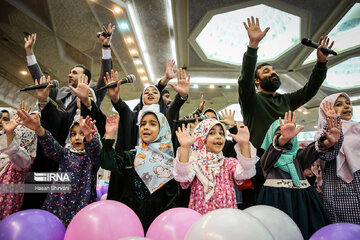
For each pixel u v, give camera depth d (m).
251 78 2.26
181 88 2.18
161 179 1.71
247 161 1.57
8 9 5.15
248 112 2.35
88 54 6.27
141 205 1.65
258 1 4.48
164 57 6.27
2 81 7.30
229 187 1.66
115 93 2.22
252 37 2.24
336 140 1.66
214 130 1.86
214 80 7.27
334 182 1.86
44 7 5.09
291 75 6.62
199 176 1.65
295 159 1.86
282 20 5.38
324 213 1.68
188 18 4.88
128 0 4.60
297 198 1.69
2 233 1.14
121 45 5.80
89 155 1.70
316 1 4.44
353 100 7.67
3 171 2.02
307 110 8.91
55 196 1.74
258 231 0.95
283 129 1.61
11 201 1.89
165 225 1.21
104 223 1.14
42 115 2.08
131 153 1.86
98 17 4.97
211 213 1.05
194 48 5.69
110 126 1.71
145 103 2.41
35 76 2.71
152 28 5.32
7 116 2.80
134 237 1.00
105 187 3.82
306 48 5.53
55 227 1.23
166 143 1.89
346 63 6.46
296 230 1.25
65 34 5.69
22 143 2.10
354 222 1.70
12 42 6.11
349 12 4.71
